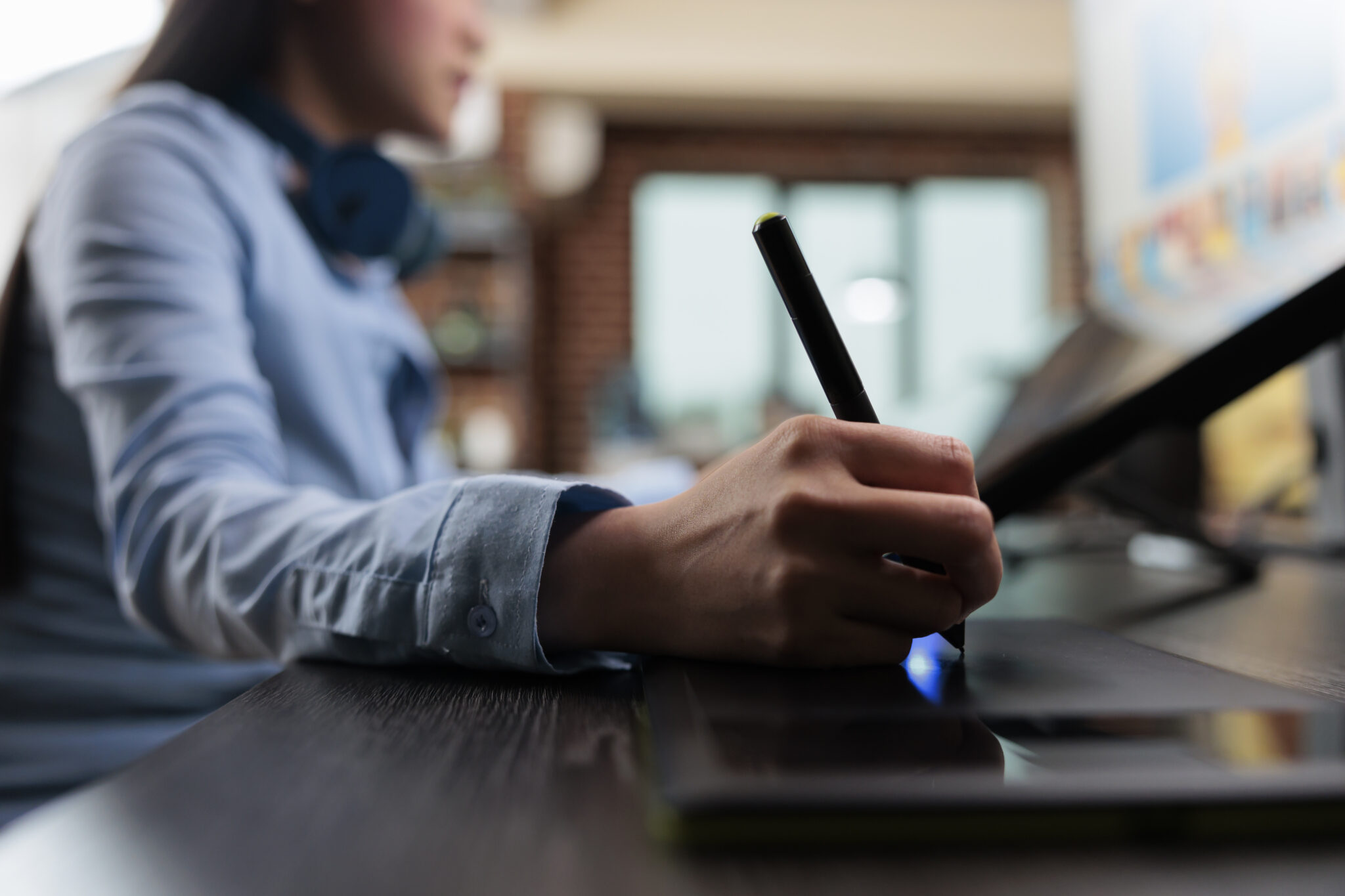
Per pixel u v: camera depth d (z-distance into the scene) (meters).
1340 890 0.14
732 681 0.27
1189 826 0.16
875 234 4.90
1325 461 0.89
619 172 4.77
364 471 0.86
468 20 1.02
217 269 0.67
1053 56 4.38
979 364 1.05
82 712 0.69
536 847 0.16
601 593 0.33
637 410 4.16
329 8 0.89
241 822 0.17
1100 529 1.19
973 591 0.30
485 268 4.46
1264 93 0.52
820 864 0.15
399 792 0.19
